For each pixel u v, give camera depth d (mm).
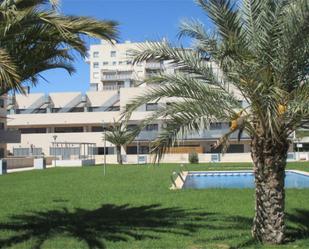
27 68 9609
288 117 8562
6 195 19062
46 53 9742
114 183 24297
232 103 8867
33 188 22281
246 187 21156
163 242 9539
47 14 8453
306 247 8859
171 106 8641
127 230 10844
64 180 27484
